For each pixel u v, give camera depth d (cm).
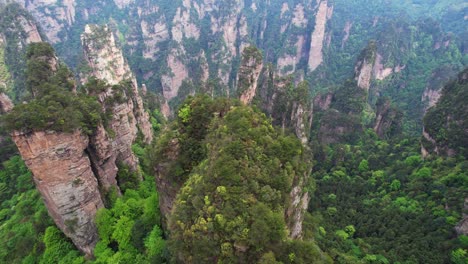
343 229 5112
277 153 2823
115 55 9756
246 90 6481
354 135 8631
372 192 6144
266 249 2242
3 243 4038
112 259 3291
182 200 2688
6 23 9519
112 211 3712
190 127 3431
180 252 2469
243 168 2573
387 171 6544
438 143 6500
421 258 4250
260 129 3023
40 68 5397
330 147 8244
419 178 5822
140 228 3438
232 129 2977
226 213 2319
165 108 11025
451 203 4841
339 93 10225
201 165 2911
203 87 10575
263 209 2297
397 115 9131
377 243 4759
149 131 6612
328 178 6706
